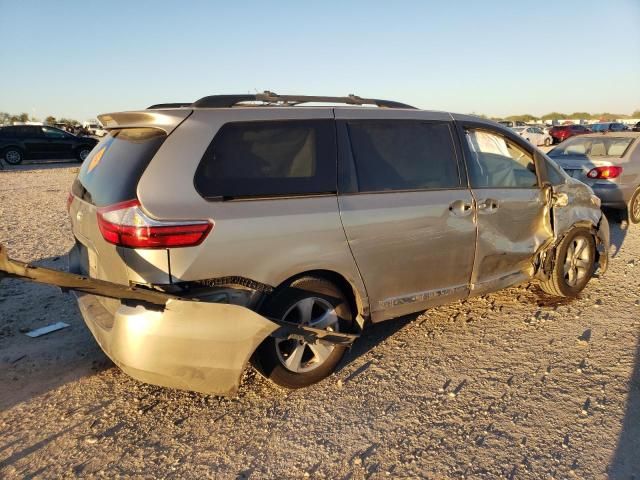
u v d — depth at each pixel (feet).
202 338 9.74
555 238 15.76
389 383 11.89
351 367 12.67
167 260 9.47
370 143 12.19
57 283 8.84
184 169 9.87
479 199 13.69
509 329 14.73
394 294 12.55
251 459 9.34
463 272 13.76
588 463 9.11
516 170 15.15
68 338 14.17
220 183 10.14
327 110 11.83
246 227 10.09
